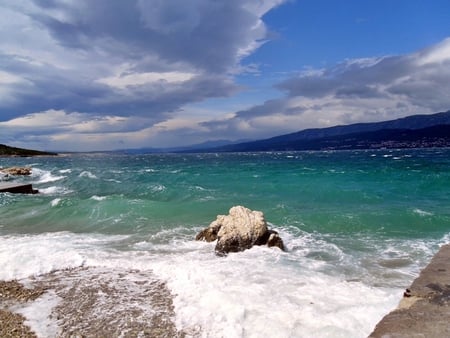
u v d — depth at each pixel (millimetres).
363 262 10039
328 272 9133
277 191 24250
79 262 10258
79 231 14656
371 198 20484
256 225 11898
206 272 8977
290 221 15492
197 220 16219
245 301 7047
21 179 39281
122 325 6516
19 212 18656
